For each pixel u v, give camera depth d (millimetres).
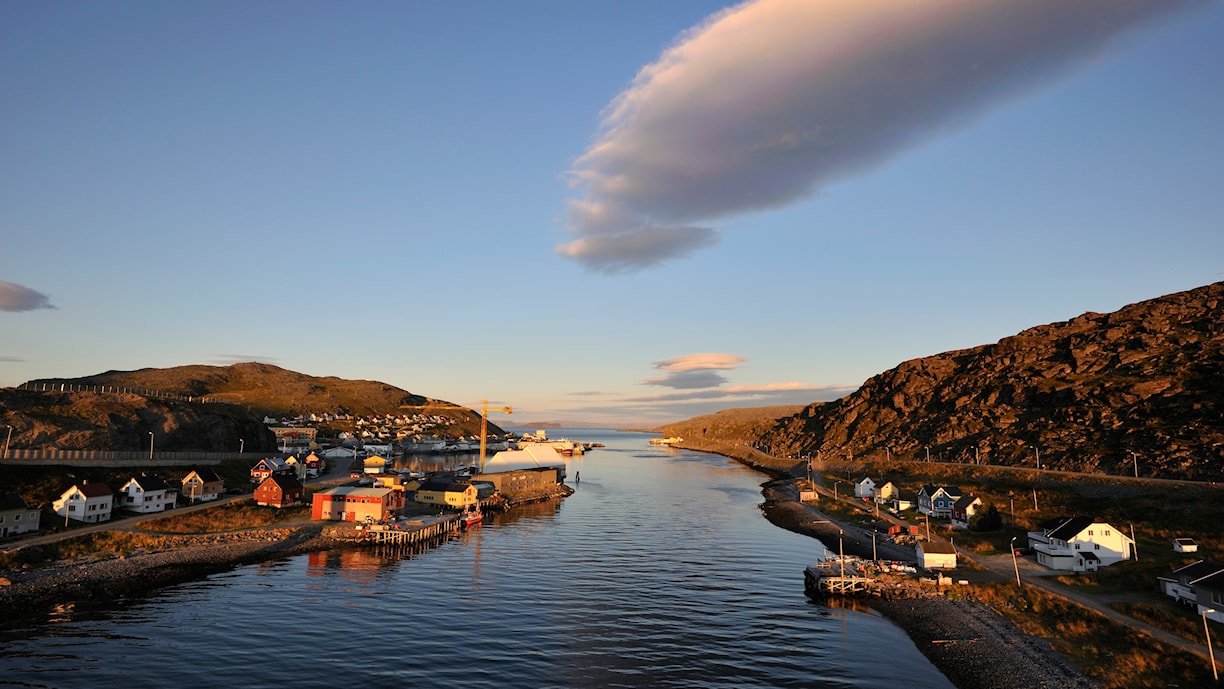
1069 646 44938
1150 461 102250
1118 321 174750
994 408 164000
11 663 39531
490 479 135125
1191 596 49281
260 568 68938
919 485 129750
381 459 176375
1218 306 159625
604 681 39750
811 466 197500
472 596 58812
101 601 54094
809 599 60344
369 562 73562
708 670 42156
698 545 87312
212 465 121750
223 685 37375
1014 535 81250
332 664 41344
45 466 88375
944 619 52875
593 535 94188
